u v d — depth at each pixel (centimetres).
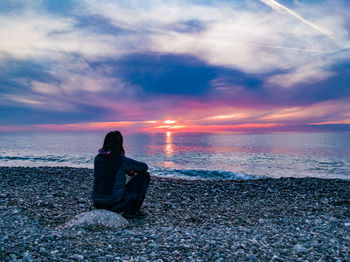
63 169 1580
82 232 465
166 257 368
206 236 491
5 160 3150
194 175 1964
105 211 541
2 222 509
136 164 562
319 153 6000
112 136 548
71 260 332
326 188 1135
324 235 512
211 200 927
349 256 390
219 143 14012
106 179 541
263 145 11444
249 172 2439
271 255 395
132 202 586
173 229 537
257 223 625
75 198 828
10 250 346
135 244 418
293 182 1304
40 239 405
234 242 454
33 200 756
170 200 891
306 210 774
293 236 503
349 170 2678
